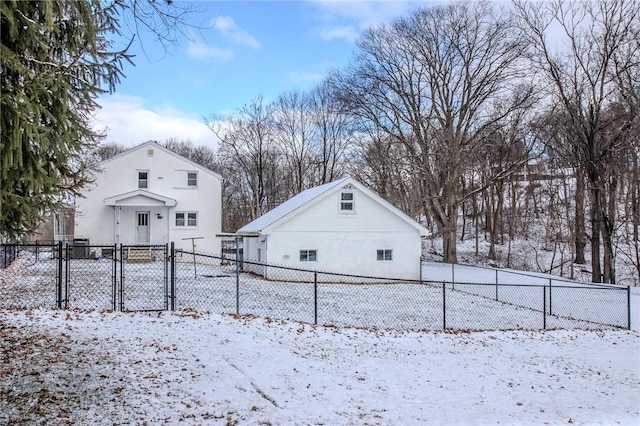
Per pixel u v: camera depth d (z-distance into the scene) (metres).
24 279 15.73
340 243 22.09
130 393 5.86
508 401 7.09
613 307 16.94
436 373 8.34
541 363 9.66
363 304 15.72
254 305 13.91
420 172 34.41
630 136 24.44
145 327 9.19
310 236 21.73
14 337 7.74
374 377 7.75
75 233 25.47
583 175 30.44
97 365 6.72
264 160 45.97
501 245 40.12
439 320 13.78
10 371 6.14
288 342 9.41
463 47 32.12
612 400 7.57
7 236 5.48
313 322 12.03
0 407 5.12
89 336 8.18
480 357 9.75
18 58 4.62
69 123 5.81
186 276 19.34
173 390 6.13
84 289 14.22
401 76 33.41
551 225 35.38
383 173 38.97
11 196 4.98
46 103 5.31
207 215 27.64
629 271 29.91
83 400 5.51
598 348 11.36
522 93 30.97
